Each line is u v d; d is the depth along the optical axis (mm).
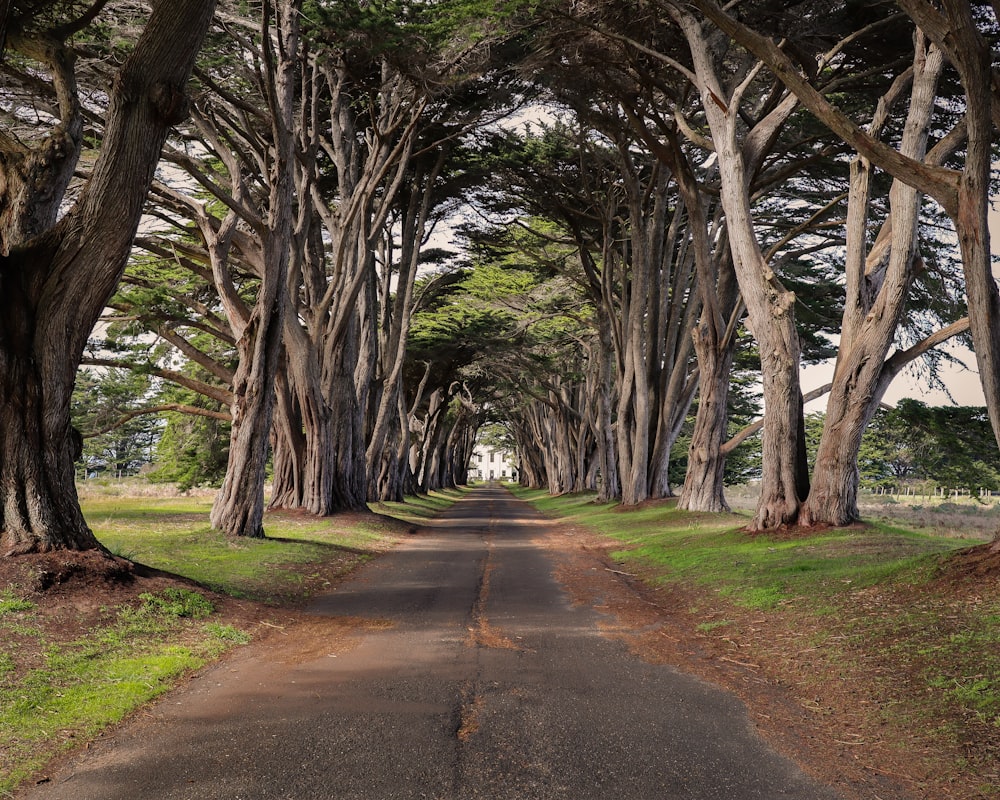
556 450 70938
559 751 5523
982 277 9148
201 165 26938
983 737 5598
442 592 13250
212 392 29266
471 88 24547
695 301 32688
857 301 17203
